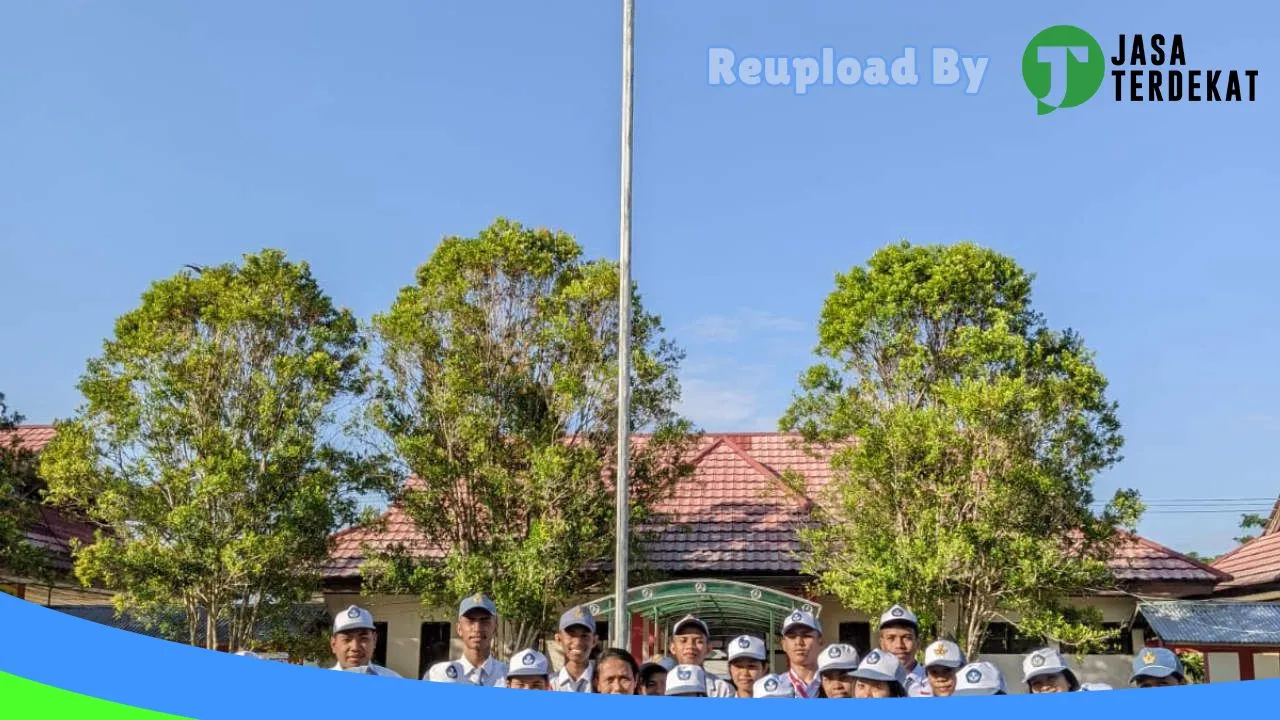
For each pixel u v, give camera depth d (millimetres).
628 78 12477
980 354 15023
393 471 16625
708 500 19938
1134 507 14844
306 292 16750
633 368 16281
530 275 16797
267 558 15344
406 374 16656
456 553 16125
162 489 16203
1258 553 21281
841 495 16484
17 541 16531
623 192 12438
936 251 16188
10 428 17766
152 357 16141
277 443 15961
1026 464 14727
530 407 16688
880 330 15883
